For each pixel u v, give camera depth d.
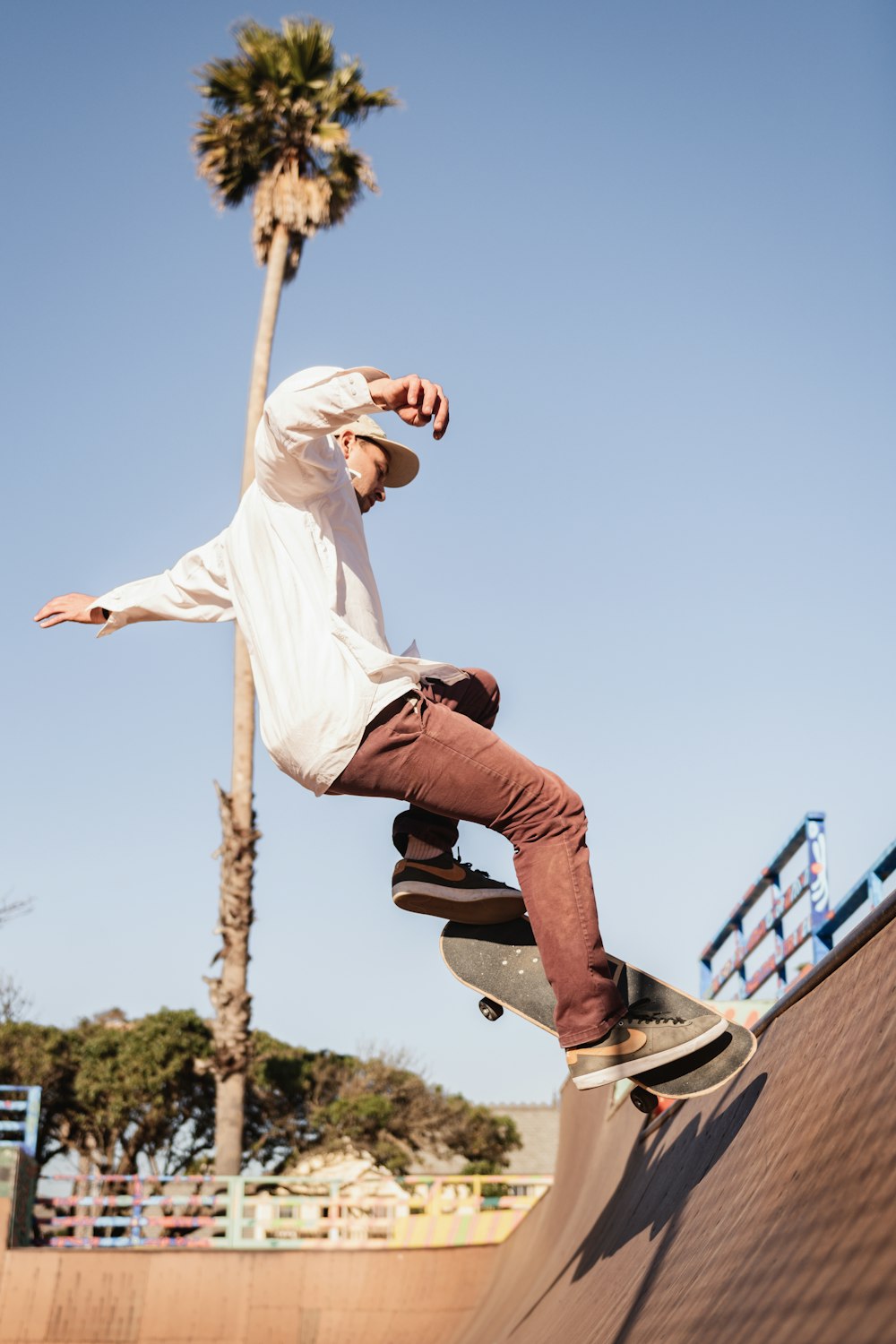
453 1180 13.60
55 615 3.18
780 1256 1.90
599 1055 2.68
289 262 18.58
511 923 3.00
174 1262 10.34
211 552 2.99
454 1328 9.50
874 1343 1.35
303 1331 9.95
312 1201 12.97
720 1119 3.20
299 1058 23.23
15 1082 19.95
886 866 4.72
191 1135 21.09
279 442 2.55
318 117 18.44
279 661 2.65
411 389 2.44
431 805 2.66
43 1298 10.16
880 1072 2.09
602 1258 4.10
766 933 6.50
